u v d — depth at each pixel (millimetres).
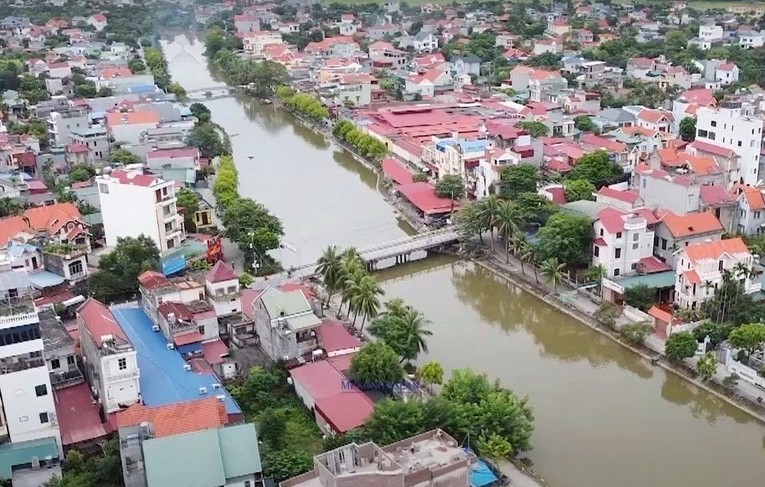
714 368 113062
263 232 155625
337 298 142375
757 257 142375
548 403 112312
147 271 134500
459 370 106250
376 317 123500
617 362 126000
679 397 115250
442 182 188875
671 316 124688
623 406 111938
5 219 154375
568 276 147500
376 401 106062
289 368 113938
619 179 189875
